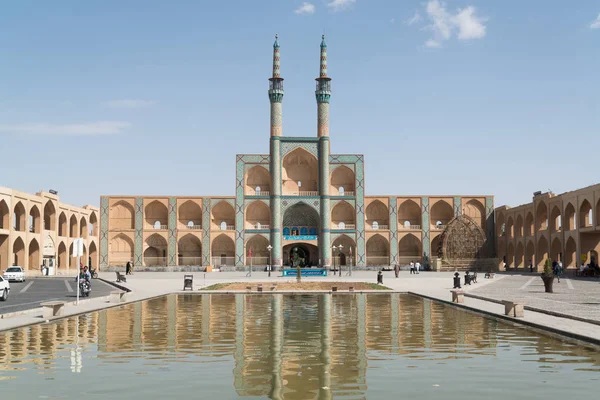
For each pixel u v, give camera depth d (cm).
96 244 6444
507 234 6206
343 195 6431
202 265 6350
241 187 6419
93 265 6606
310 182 6612
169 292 2672
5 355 997
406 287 3041
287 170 6619
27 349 1059
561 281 3525
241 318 1576
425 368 880
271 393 735
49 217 5547
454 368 879
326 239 6322
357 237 6391
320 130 6412
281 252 6306
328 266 6284
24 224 4859
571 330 1227
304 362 929
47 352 1026
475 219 6569
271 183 6356
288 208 6353
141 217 6375
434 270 5809
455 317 1598
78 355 995
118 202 6400
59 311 1602
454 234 5894
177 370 868
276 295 2583
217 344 1112
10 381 797
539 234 5356
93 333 1272
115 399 705
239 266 6278
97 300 2166
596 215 4269
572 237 4697
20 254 4841
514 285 3148
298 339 1176
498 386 765
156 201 6406
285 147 6391
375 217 6706
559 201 4928
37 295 2478
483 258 5938
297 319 1549
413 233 6488
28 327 1377
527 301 1991
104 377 821
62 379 809
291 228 6575
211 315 1661
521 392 734
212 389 753
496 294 2384
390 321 1498
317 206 6362
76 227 6003
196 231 6375
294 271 4700
